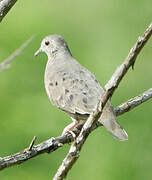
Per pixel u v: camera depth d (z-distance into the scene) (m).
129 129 16.23
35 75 17.00
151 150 15.82
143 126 16.23
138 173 15.28
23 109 16.03
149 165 15.43
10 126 15.64
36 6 18.59
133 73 18.23
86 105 10.53
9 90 16.52
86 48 18.80
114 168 15.16
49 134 15.61
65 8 19.06
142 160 15.58
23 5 18.38
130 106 10.39
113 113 10.03
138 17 19.45
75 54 18.53
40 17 18.25
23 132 15.59
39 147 8.59
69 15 19.05
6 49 17.11
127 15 19.53
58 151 15.37
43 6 18.72
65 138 9.27
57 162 15.28
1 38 17.39
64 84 11.11
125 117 16.38
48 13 18.61
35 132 15.55
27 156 8.42
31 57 17.27
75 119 10.98
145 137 16.05
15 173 14.96
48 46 12.59
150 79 18.30
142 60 18.53
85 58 18.38
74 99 10.76
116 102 17.34
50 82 11.50
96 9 19.45
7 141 15.38
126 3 19.61
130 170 15.20
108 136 15.62
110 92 7.36
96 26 19.27
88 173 15.09
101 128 15.66
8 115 15.91
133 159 15.48
